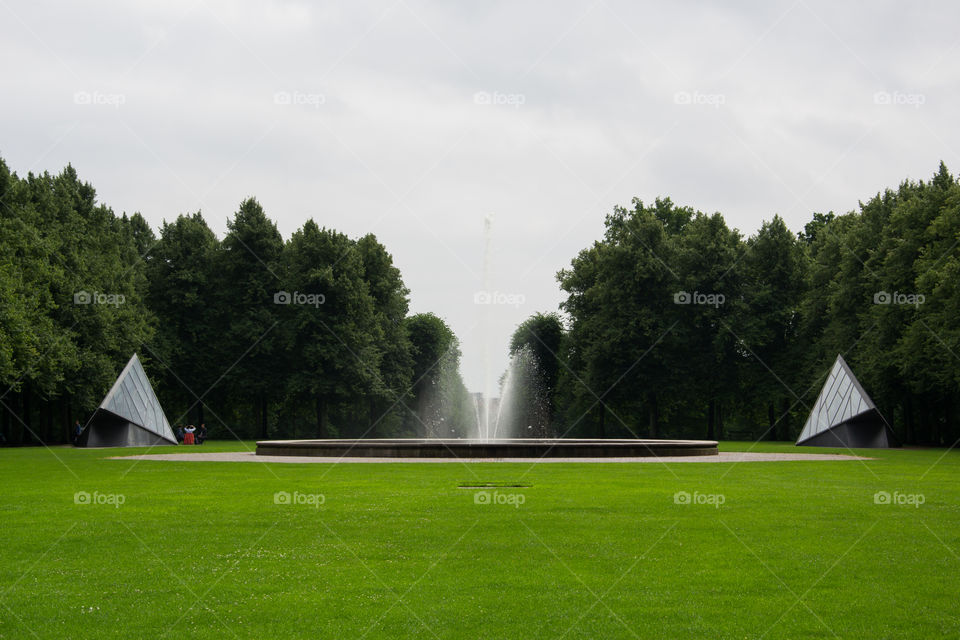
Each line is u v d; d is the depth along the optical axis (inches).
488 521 738.2
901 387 2679.6
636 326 3134.8
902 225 2593.5
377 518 757.9
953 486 1063.6
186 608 469.1
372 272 3705.7
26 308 2395.4
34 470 1370.6
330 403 3526.1
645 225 3208.7
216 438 3548.2
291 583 522.0
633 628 431.5
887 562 574.9
